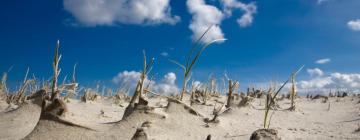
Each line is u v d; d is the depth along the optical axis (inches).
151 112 32.5
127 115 33.2
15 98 50.1
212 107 58.2
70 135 26.6
